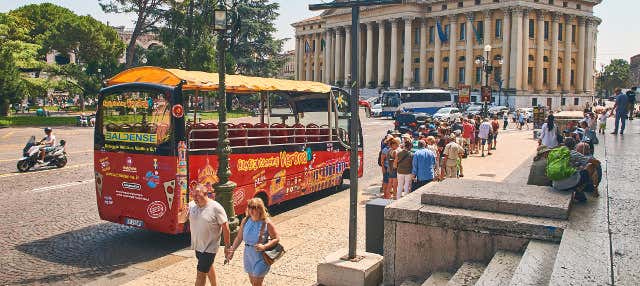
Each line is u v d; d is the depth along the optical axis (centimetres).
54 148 2103
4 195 1543
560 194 725
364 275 734
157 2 5756
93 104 7806
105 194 1123
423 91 6425
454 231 684
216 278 823
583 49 8338
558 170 738
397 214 718
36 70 6303
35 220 1268
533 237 631
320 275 767
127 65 5894
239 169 1215
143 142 1063
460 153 1728
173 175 1029
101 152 1123
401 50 9262
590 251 529
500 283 556
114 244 1096
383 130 4475
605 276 463
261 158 1292
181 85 1032
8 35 5772
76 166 2152
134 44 5888
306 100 1606
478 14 7994
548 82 8025
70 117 5306
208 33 5684
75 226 1229
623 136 1816
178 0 3184
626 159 1180
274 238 694
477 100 7881
